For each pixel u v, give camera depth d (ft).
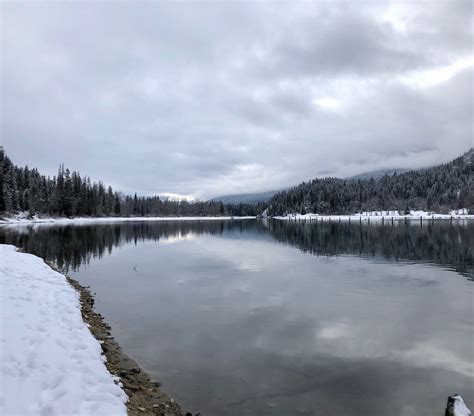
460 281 66.44
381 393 26.22
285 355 32.83
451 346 35.29
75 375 21.61
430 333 38.83
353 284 64.34
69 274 74.08
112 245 134.00
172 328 40.09
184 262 92.32
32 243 127.34
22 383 19.26
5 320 27.12
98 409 18.69
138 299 53.47
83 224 299.17
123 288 61.16
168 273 76.13
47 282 47.11
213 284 64.64
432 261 90.94
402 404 24.76
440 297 54.60
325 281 67.10
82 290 55.83
